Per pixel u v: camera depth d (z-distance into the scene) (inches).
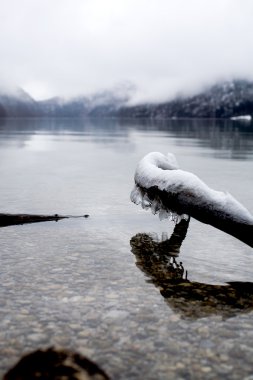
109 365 134.3
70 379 126.3
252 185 558.9
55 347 144.4
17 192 488.1
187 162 895.1
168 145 1498.5
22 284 204.7
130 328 160.1
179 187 255.3
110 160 951.0
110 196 469.4
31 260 245.0
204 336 154.8
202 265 244.4
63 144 1539.1
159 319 168.9
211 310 179.3
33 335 152.3
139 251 270.2
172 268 237.1
